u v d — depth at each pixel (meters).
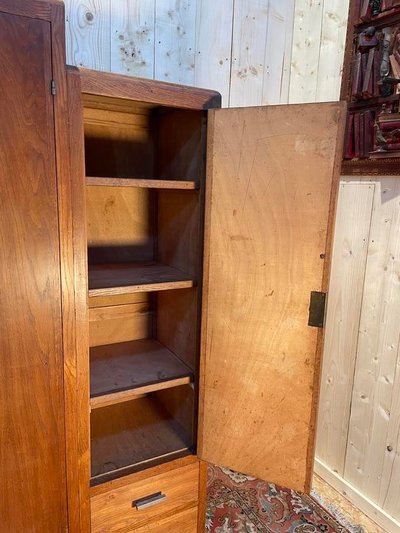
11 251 0.91
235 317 1.18
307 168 1.04
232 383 1.22
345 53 1.57
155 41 1.55
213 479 1.85
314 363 1.12
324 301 1.07
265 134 1.06
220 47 1.69
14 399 0.98
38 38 0.87
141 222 1.53
